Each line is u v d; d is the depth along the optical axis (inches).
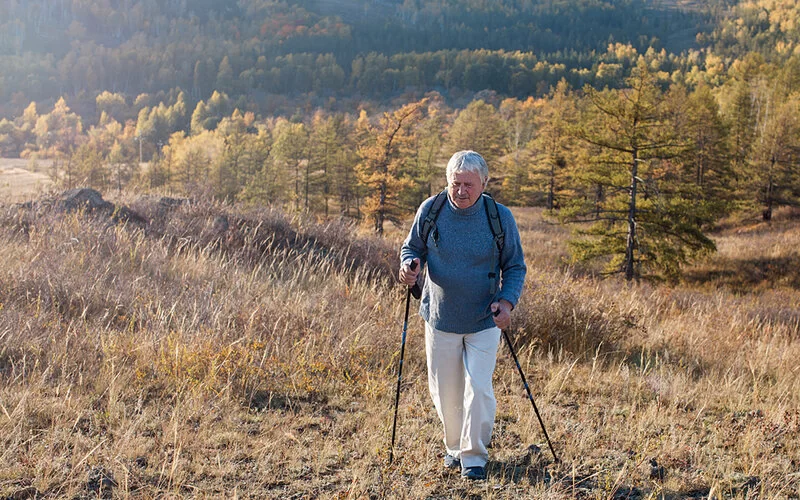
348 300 260.8
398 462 137.4
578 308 257.1
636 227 832.9
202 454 137.8
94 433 142.6
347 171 2127.2
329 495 124.3
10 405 147.5
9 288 226.1
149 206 384.2
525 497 127.2
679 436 157.2
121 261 275.9
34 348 179.2
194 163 2765.7
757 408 184.5
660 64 7682.1
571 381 201.3
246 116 6756.9
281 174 2208.4
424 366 204.1
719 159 1460.4
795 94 1836.9
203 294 242.2
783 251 1160.2
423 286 141.6
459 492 128.4
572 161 1621.6
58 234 302.4
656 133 813.2
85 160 2667.3
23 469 123.6
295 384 179.6
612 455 148.1
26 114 7229.3
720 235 1425.9
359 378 187.3
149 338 193.6
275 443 142.8
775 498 125.2
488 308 126.4
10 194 380.2
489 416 130.3
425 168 2106.3
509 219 126.0
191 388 164.7
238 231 355.6
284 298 253.0
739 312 404.5
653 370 216.8
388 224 1679.4
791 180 1457.9
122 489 120.5
